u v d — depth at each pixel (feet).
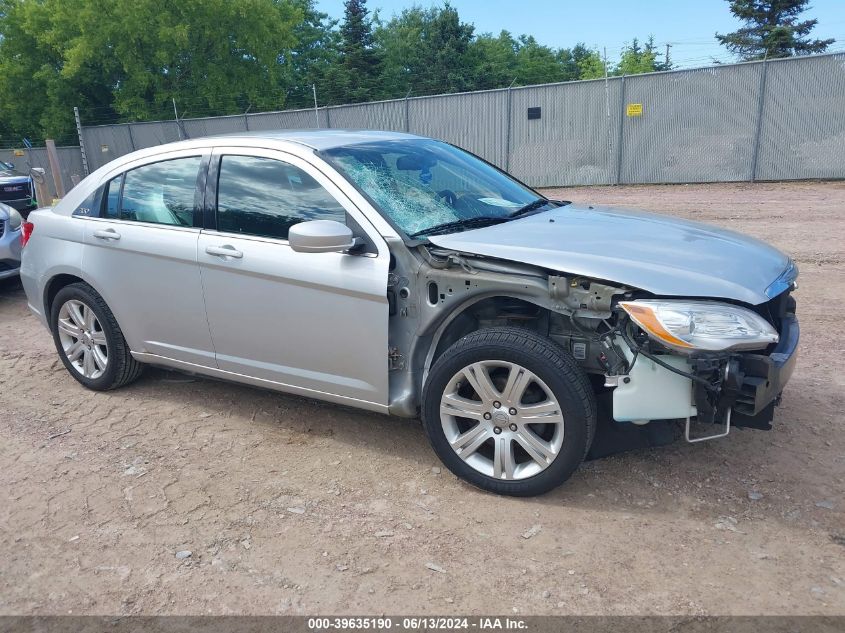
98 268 14.82
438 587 9.00
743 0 151.23
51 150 50.52
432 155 14.19
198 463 12.59
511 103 63.98
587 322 10.35
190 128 84.23
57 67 121.39
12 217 25.59
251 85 118.11
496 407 10.66
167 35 105.40
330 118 73.67
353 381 11.93
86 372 16.06
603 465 11.78
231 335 13.14
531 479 10.58
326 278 11.53
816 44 145.79
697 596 8.57
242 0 111.86
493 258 10.50
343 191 11.73
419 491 11.32
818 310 20.06
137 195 14.44
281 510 10.94
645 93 58.23
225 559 9.78
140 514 11.00
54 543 10.33
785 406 13.75
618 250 10.55
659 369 9.80
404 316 11.28
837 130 52.11
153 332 14.44
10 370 18.12
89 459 12.92
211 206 13.19
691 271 10.00
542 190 62.23
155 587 9.26
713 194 49.73
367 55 166.40
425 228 11.55
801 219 35.83
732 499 10.62
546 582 8.98
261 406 14.94
